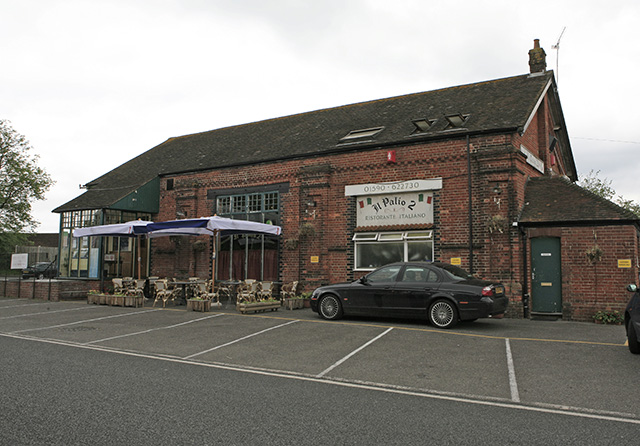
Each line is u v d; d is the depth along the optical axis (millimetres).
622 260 11938
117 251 18984
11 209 30547
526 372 7035
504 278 12875
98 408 5176
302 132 18922
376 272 11750
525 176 14172
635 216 11852
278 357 8133
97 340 9656
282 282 16422
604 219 12094
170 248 19406
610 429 4750
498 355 8086
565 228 12617
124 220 19359
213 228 13742
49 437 4309
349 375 6953
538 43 16734
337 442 4301
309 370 7270
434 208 14164
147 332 10523
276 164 17031
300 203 16312
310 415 5074
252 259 17312
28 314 13469
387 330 10352
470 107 15656
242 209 17750
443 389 6234
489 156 13352
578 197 13195
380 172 15047
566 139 19375
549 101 17234
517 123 13234
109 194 19656
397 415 5125
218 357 8172
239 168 17922
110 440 4266
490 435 4535
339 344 9086
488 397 5871
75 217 19656
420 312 10875
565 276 12508
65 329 10953
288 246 16125
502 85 16656
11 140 30047
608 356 8000
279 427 4676
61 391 5820
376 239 14773
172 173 19641
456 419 5008
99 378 6531
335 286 12086
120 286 16219
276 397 5762
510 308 12664
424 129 14922
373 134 15977
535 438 4473
